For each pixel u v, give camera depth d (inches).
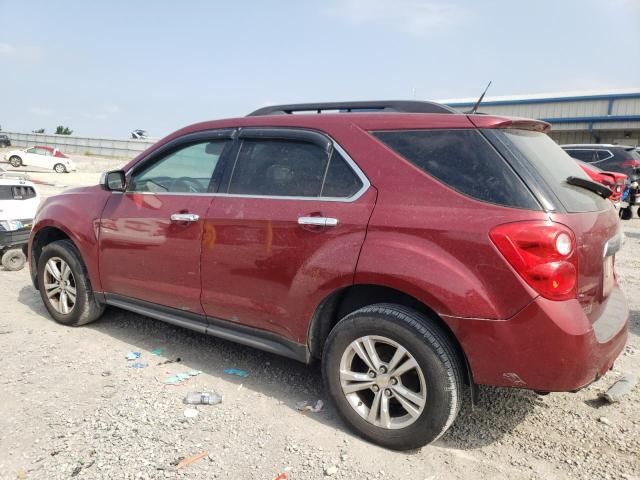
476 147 111.0
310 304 123.6
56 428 119.3
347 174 123.4
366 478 105.0
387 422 114.3
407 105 129.7
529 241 98.8
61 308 187.6
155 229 154.3
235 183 142.2
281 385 145.9
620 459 112.7
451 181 110.7
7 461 106.8
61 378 145.4
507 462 111.5
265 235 130.6
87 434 117.3
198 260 144.4
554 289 98.6
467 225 104.6
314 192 127.1
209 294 143.6
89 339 176.2
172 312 156.3
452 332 105.8
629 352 171.2
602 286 113.5
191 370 153.6
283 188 132.9
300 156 132.7
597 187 119.1
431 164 114.2
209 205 143.3
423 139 117.5
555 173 112.3
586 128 1245.1
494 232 101.6
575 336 98.5
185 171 156.5
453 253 105.2
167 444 114.6
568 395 142.0
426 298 106.5
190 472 105.1
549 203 102.5
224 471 105.8
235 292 138.0
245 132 145.3
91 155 1867.6
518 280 99.5
